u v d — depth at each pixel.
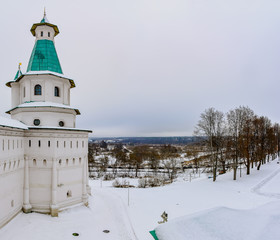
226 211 11.32
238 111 45.31
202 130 44.41
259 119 51.03
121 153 104.81
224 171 53.22
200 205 29.91
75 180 28.89
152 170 81.81
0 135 20.05
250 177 45.12
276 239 8.03
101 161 93.56
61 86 31.28
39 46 31.27
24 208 25.14
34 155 26.03
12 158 22.56
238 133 45.38
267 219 9.66
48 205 25.88
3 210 20.86
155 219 25.92
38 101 29.22
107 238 21.39
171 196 35.06
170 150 129.50
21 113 28.16
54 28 32.91
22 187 25.45
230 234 9.07
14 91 31.84
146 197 35.16
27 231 21.03
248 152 47.03
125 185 52.66
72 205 28.14
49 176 26.12
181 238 9.53
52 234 21.19
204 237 9.27
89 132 31.64
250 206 28.48
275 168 55.69
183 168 81.25
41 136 26.06
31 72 29.27
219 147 45.31
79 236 21.42
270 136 62.28
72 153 28.42
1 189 20.47
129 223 24.91
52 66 30.73
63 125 29.97
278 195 33.31
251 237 8.53
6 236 19.61
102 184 54.72
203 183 41.78
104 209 30.34
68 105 32.91
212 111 44.50
